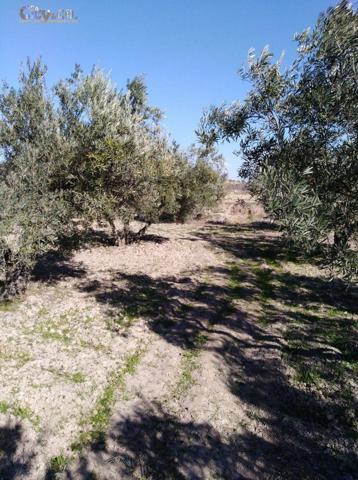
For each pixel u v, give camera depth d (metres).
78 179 8.82
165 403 5.82
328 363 7.21
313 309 10.29
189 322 8.95
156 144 14.48
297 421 5.58
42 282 11.07
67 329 8.07
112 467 4.54
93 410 5.49
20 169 8.30
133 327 8.38
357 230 4.19
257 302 10.77
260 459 4.82
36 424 5.06
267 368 7.02
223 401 5.96
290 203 3.75
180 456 4.77
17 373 6.11
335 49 4.00
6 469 4.38
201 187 21.67
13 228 7.81
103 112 8.55
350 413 5.75
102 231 19.70
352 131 4.13
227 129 5.02
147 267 13.88
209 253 17.05
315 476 4.58
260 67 4.40
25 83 8.81
